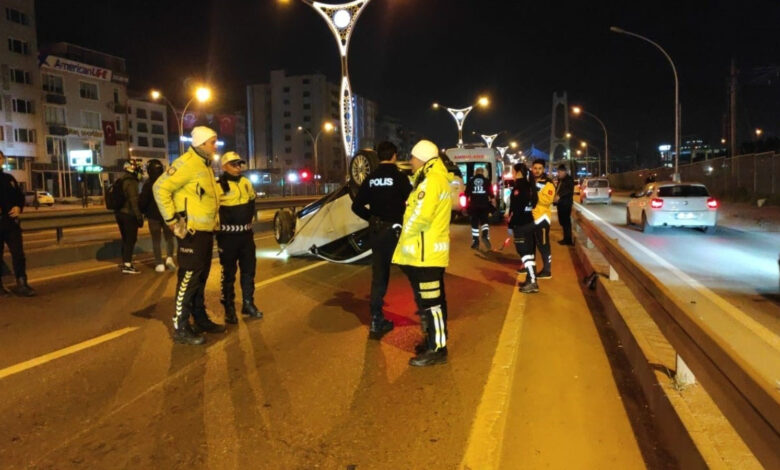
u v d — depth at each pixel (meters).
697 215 16.75
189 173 5.68
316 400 4.49
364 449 3.71
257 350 5.73
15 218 8.12
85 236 18.75
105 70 71.31
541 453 3.62
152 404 4.42
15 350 5.70
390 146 6.11
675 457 3.51
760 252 12.90
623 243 14.77
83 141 68.56
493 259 11.82
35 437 3.89
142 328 6.52
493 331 6.39
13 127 59.12
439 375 5.01
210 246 6.02
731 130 37.31
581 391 4.62
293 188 89.44
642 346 4.86
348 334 6.29
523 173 8.27
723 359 2.80
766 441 2.26
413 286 5.36
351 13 21.84
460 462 3.54
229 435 3.91
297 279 9.58
